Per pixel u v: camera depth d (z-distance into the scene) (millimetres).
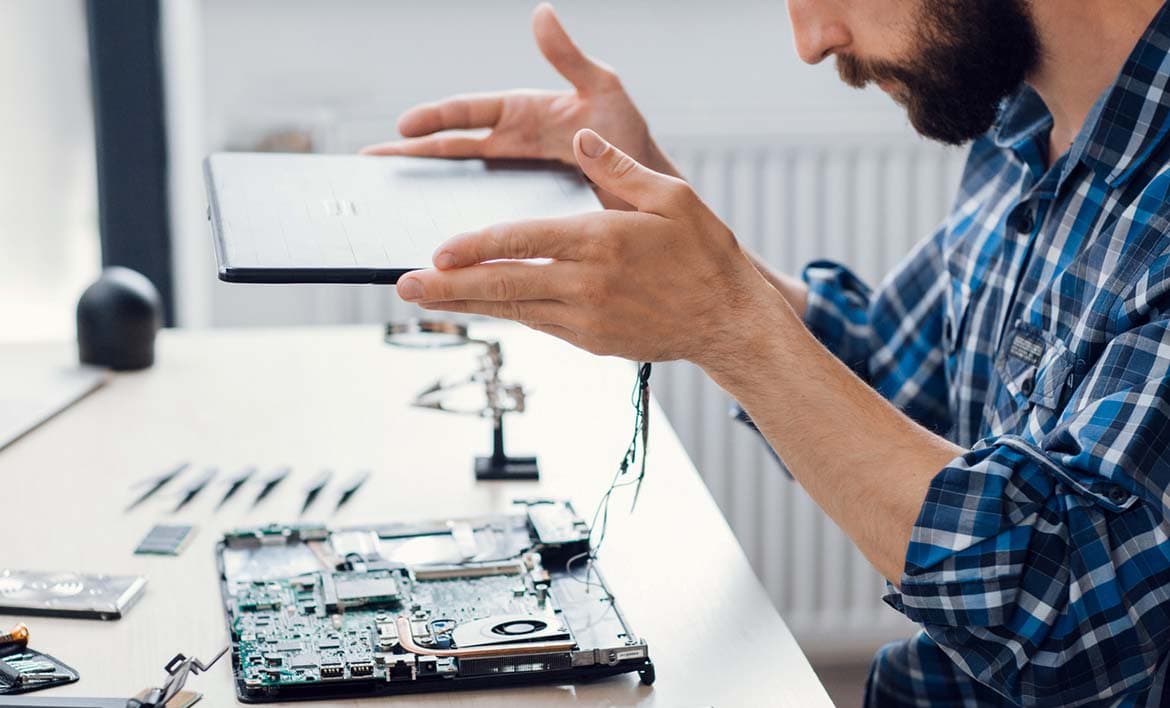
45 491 1152
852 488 894
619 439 1284
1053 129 1185
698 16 2180
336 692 846
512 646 862
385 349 1545
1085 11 1026
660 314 877
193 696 835
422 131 1300
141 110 1950
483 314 879
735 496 2217
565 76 1307
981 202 1273
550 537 1021
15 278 1945
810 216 2123
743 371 903
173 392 1398
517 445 1266
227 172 1130
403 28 2139
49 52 1905
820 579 2244
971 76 1025
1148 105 1009
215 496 1149
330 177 1137
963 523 863
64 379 1403
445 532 1059
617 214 860
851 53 1054
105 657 889
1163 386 878
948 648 900
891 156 2105
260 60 2121
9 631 902
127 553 1042
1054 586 864
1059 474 873
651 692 863
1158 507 865
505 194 1107
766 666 897
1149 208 975
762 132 2082
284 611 925
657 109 2076
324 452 1248
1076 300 1033
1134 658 873
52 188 1955
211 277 2158
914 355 1342
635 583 1005
